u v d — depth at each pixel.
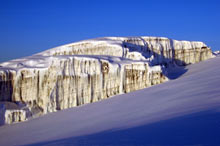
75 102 40.12
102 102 36.03
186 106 20.22
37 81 41.31
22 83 41.88
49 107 39.38
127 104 29.42
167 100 25.73
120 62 42.41
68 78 40.69
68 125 25.59
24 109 39.31
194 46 60.75
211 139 10.39
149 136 12.59
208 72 39.94
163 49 55.88
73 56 42.34
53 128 26.03
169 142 10.88
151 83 40.69
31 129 29.12
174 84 35.38
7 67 44.91
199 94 24.25
